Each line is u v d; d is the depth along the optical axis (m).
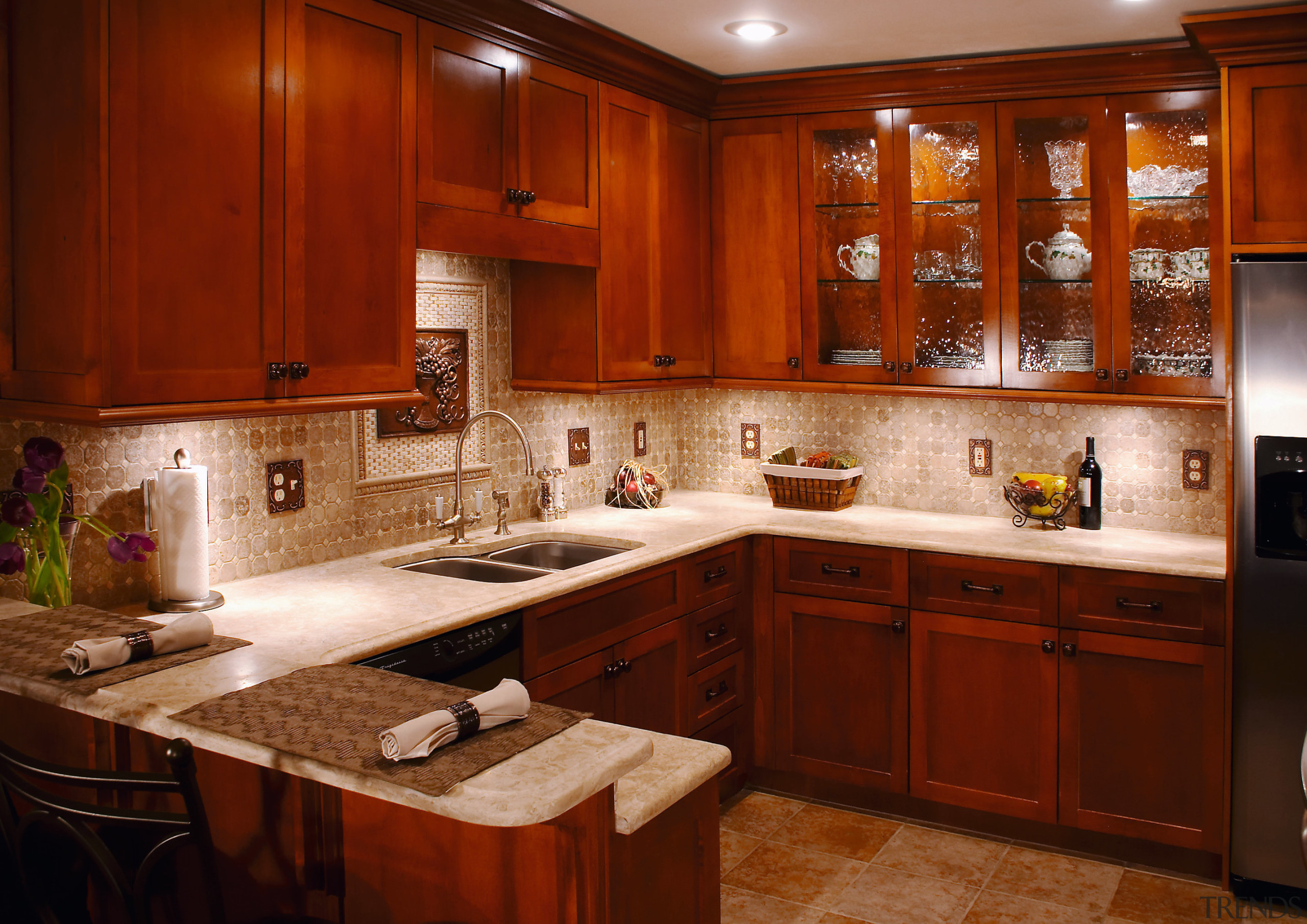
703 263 4.00
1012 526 3.70
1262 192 2.94
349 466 3.05
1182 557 3.17
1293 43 2.87
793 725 3.71
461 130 2.85
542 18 3.00
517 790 1.25
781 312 3.94
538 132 3.13
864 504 4.19
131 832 1.85
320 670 1.77
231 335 2.25
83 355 2.01
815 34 3.27
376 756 1.37
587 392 3.44
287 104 2.34
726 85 3.84
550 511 3.74
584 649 2.91
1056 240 3.49
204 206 2.18
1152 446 3.64
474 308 3.45
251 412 2.30
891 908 2.93
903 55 3.52
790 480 4.04
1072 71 3.40
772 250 3.93
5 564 2.11
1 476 2.25
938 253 3.67
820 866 3.20
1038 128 3.49
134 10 2.03
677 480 4.56
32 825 1.43
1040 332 3.54
